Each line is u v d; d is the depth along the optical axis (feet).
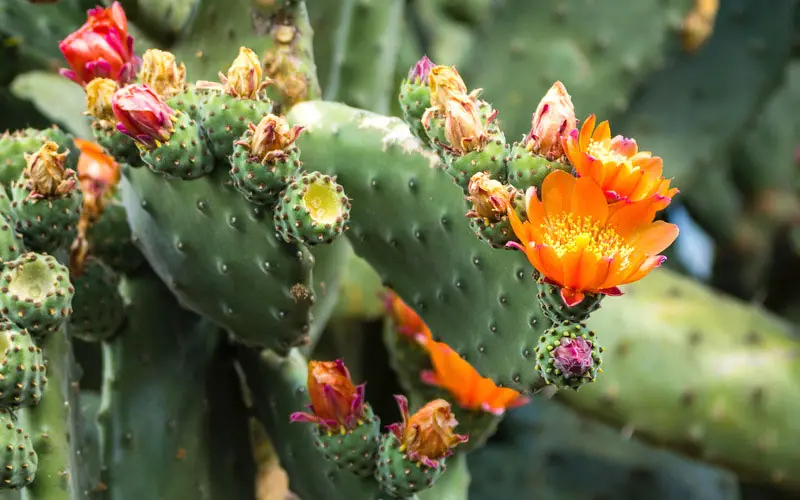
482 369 2.72
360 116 2.74
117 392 2.92
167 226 2.69
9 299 2.53
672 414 3.54
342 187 2.62
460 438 2.65
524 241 2.41
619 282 2.40
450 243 2.66
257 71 2.58
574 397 3.58
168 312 2.94
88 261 2.85
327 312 3.00
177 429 2.92
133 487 2.90
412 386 3.03
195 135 2.58
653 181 2.46
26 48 3.50
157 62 2.65
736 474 3.59
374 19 3.27
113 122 2.63
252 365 2.93
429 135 2.54
